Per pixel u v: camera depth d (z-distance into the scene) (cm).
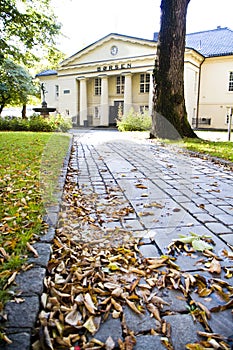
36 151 616
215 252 197
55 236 207
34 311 125
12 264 162
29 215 244
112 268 173
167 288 156
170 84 872
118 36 2291
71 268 170
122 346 117
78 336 122
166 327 128
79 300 142
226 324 131
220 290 154
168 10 845
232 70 2217
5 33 1247
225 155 595
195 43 2542
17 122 1362
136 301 145
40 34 1305
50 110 1695
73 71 2619
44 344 114
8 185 344
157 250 199
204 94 2336
